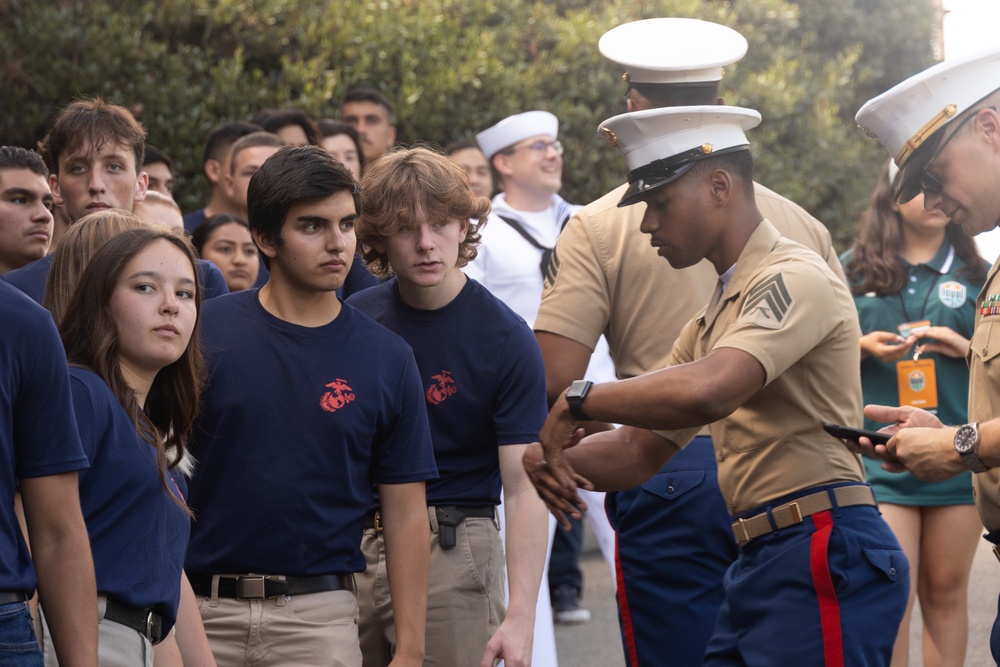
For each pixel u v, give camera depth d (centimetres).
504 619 474
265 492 412
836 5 1306
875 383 687
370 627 480
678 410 398
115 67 1004
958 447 387
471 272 788
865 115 431
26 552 321
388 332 438
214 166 801
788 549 415
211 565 416
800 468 416
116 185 530
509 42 1143
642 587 543
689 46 508
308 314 425
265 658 412
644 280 542
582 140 1152
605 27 1168
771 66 1229
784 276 409
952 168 415
